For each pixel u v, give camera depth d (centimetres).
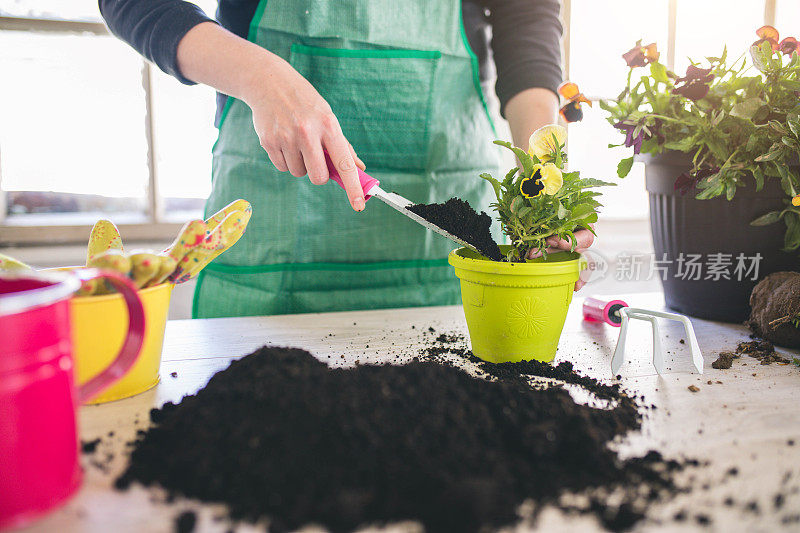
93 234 77
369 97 111
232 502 47
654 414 65
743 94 89
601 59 202
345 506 44
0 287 49
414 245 121
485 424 56
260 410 54
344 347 86
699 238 96
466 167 122
